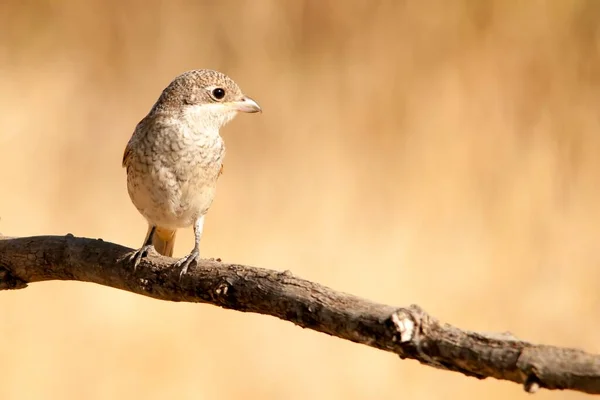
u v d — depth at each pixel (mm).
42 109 16156
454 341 4816
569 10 16469
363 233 13805
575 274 13102
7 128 15352
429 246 13602
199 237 8383
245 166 15562
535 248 13633
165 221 8359
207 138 8117
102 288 11727
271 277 5734
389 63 16672
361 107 16359
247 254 13289
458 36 16703
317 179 15055
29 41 17500
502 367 4652
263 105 16578
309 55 17250
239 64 17297
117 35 17672
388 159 15531
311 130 16156
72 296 11680
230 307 6012
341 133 16078
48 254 7109
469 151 15227
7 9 17594
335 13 17109
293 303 5551
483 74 16359
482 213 14188
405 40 16828
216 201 14445
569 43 16500
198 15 17750
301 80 16938
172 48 17625
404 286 12742
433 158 15164
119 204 14719
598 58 16328
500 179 14719
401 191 14664
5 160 14875
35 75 16938
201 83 8117
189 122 8039
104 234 13977
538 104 16078
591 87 16297
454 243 13641
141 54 17656
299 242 13609
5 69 17031
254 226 13977
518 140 15562
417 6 16906
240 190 14820
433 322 4934
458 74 16391
